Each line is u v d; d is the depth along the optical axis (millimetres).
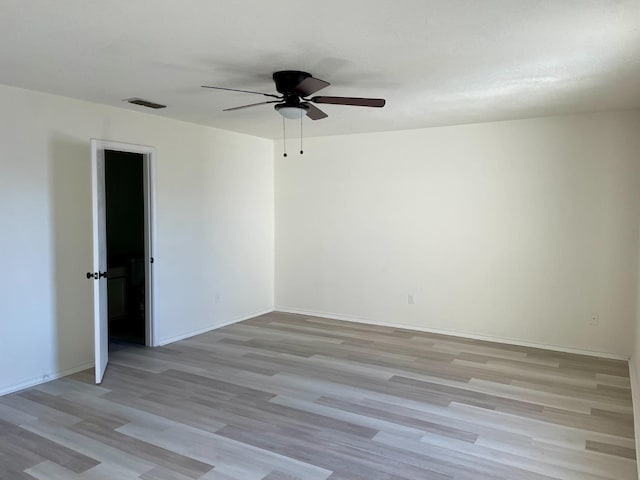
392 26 2559
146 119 4941
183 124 5375
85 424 3293
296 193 6695
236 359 4746
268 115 5027
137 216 6723
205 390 3922
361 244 6242
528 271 5211
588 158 4855
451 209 5613
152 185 5031
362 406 3607
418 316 5902
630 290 4734
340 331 5836
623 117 4695
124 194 6562
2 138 3789
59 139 4176
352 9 2344
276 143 6805
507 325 5352
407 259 5934
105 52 3006
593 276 4891
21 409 3541
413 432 3188
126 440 3070
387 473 2693
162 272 5215
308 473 2689
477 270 5496
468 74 3469
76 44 2857
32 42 2830
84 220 4398
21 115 3908
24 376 3977
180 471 2707
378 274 6145
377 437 3119
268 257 6836
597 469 2740
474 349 5098
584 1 2234
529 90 3910
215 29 2615
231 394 3838
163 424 3299
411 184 5848
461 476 2666
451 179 5594
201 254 5699
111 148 4520
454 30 2623
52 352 4176
